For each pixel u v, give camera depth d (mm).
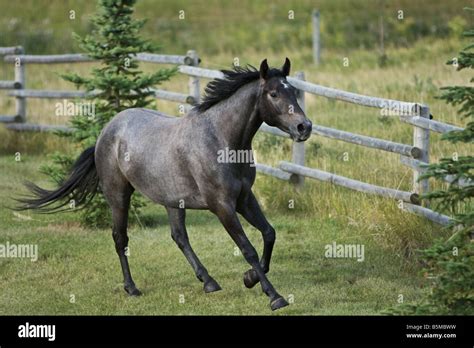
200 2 35500
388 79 20031
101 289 10430
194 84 15750
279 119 8922
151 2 35594
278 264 11055
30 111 20188
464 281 7676
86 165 10789
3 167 16844
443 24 27375
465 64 7906
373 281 10227
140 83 12984
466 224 8023
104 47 13188
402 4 30000
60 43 29219
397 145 11797
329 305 9492
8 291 10406
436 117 15711
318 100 19109
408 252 11078
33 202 10820
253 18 32906
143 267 11172
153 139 9922
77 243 12359
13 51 19266
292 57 26312
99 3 13070
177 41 30609
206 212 13914
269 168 14000
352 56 24906
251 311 9367
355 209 12414
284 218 13047
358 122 16609
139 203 13156
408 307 7938
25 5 34312
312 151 14852
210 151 9305
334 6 32469
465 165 7742
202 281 10211
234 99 9289
